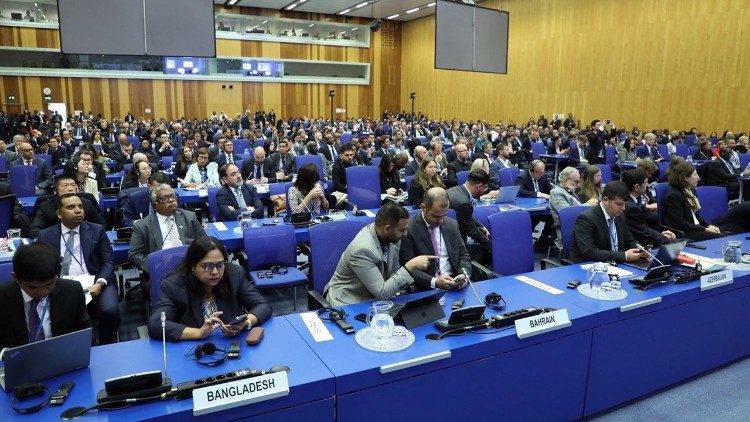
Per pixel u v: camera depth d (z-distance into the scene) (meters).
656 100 15.94
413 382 2.11
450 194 4.69
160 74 23.41
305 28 26.06
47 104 21.64
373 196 6.23
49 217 4.23
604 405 2.78
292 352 2.15
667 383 3.04
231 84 24.86
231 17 24.41
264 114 23.97
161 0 6.47
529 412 2.49
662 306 2.89
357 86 27.66
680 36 15.16
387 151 11.20
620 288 3.00
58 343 1.90
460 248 3.51
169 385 1.81
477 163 6.67
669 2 15.36
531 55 20.23
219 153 9.88
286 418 1.87
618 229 3.89
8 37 20.58
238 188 5.46
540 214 5.67
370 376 2.01
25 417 1.67
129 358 2.09
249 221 4.59
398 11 24.98
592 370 2.68
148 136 13.11
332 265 3.44
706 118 14.70
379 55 27.84
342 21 26.44
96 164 7.69
